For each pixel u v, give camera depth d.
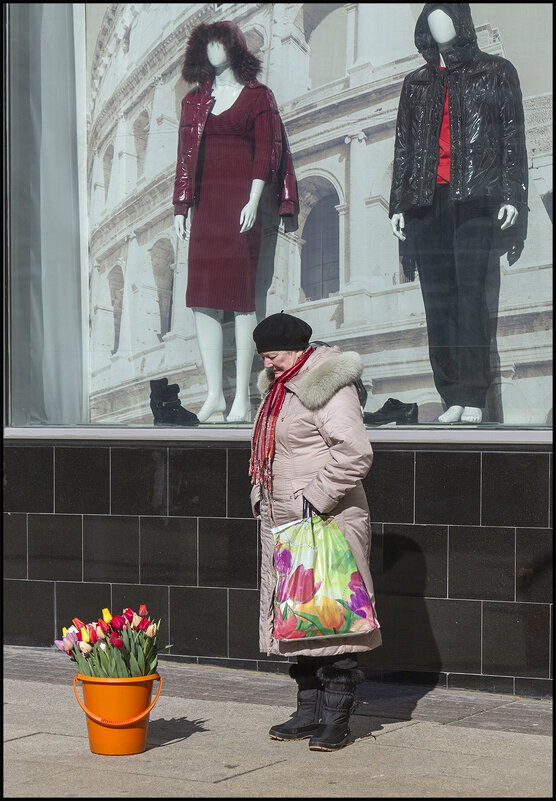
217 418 14.27
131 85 14.66
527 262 12.73
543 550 11.82
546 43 12.73
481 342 12.92
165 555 13.45
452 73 13.12
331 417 9.40
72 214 14.86
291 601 9.33
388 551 12.38
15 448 14.17
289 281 13.98
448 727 10.51
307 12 13.85
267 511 9.90
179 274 14.46
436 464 12.23
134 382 14.62
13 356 14.78
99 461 13.78
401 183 13.34
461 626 12.10
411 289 13.29
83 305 14.80
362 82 13.55
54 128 14.87
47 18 14.89
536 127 12.72
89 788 8.45
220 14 14.27
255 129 14.12
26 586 14.13
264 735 10.15
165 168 14.52
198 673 12.88
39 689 12.05
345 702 9.75
